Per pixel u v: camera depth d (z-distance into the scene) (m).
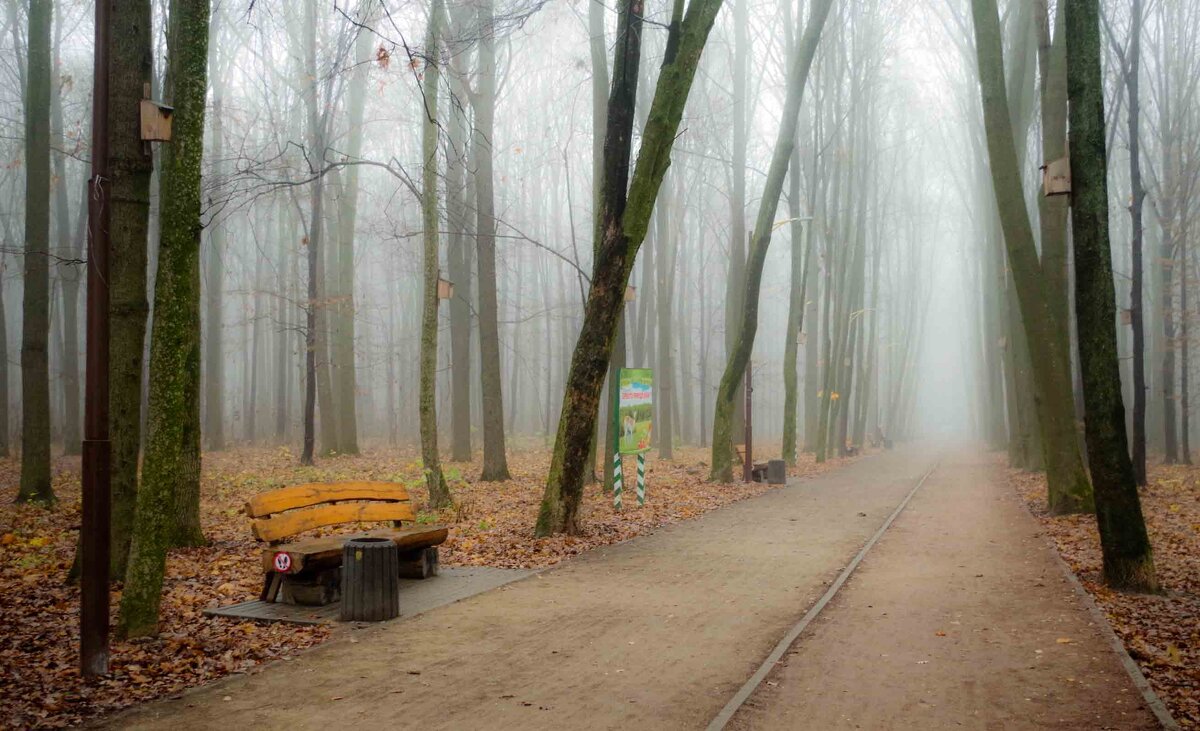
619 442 18.05
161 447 7.58
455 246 29.20
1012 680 6.64
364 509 10.65
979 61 17.12
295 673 6.72
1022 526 16.14
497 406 23.72
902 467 35.12
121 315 10.01
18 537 13.21
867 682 6.61
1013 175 17.06
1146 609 9.12
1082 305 10.16
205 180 19.81
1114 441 10.09
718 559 12.39
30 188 17.22
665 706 5.99
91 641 6.57
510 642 7.70
